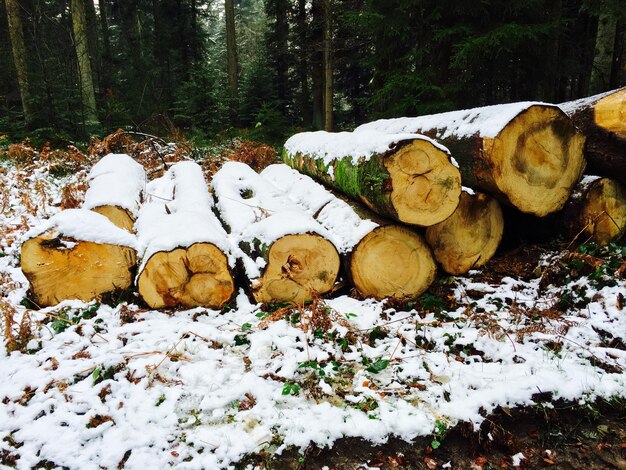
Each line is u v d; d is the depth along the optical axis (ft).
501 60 24.30
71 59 31.50
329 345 8.93
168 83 49.57
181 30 57.88
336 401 7.39
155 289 9.96
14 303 10.19
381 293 10.91
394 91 25.12
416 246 10.82
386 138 10.00
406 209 9.79
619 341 8.63
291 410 7.13
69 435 6.55
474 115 11.36
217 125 39.65
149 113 38.96
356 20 24.86
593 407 7.25
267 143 37.42
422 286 11.08
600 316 9.22
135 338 8.99
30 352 8.57
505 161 10.26
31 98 28.91
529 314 9.71
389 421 6.86
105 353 8.37
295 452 6.44
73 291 10.20
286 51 50.62
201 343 8.93
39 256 9.77
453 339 9.10
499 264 12.30
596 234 11.57
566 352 8.52
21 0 35.04
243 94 52.24
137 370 7.97
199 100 39.19
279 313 9.73
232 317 10.15
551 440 6.88
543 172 10.73
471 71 23.70
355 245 10.52
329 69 38.60
